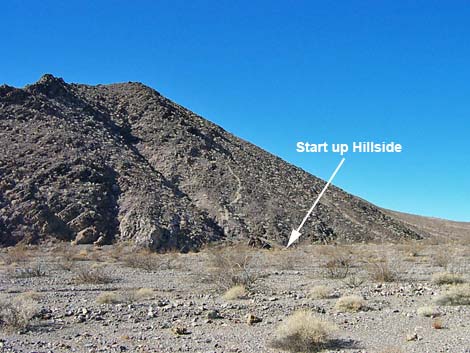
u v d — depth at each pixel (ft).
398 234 264.72
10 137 233.76
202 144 290.56
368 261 105.60
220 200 232.73
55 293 64.23
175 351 33.32
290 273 86.48
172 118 313.32
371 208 309.83
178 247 178.19
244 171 275.18
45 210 186.70
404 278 76.07
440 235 379.96
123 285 73.36
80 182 208.23
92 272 85.56
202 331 40.16
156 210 196.54
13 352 32.76
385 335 37.83
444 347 33.37
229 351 33.30
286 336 35.06
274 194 255.09
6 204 187.42
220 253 127.54
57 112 269.64
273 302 53.11
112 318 45.50
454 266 94.38
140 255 135.74
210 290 65.00
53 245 172.76
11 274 90.58
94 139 256.11
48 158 220.64
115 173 225.15
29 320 44.04
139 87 350.84
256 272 84.99
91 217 187.83
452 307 49.44
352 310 48.32
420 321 43.04
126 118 309.01
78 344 35.63
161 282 77.25
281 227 220.02
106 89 343.67
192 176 253.44
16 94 266.36
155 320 44.70
